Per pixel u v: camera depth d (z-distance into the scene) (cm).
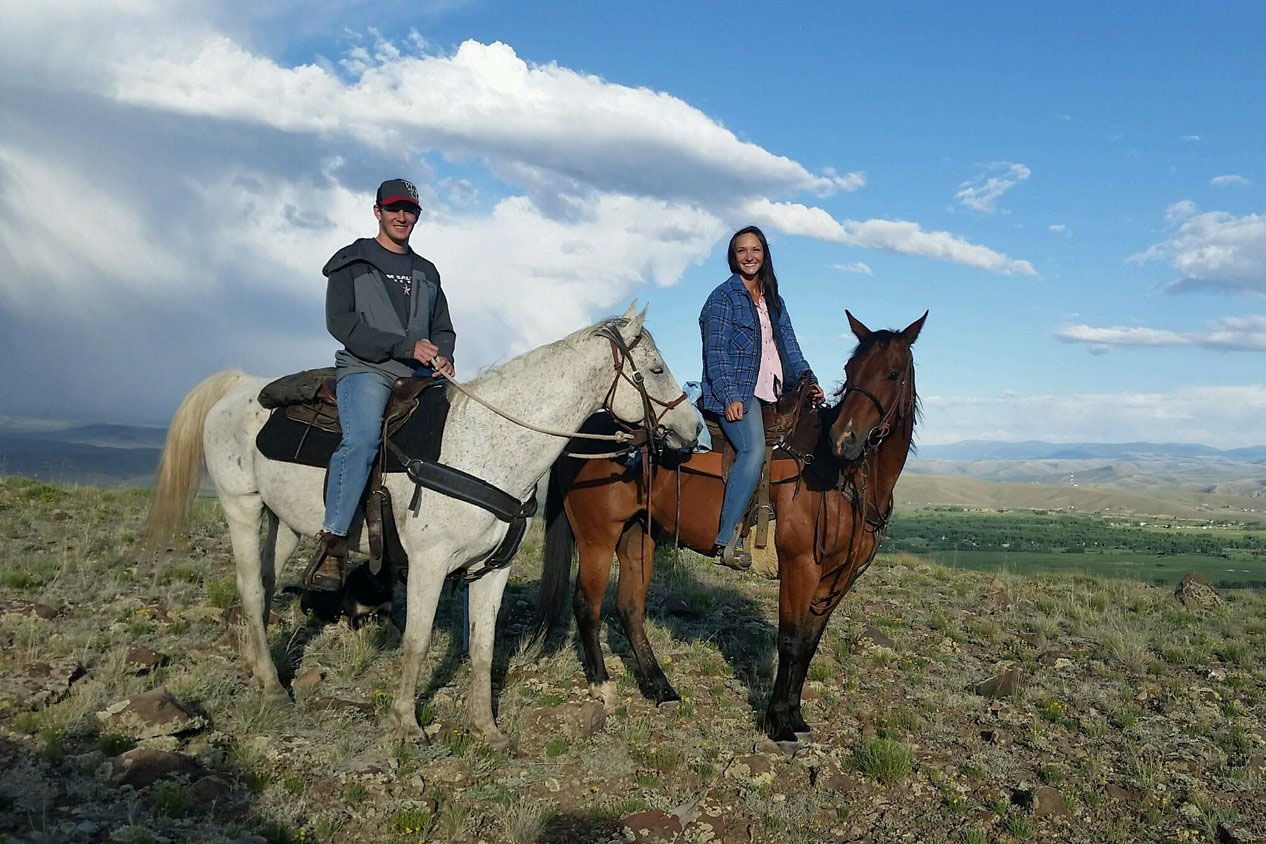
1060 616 918
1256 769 514
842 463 502
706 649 705
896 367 484
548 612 632
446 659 620
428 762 455
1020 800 469
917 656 721
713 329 523
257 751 434
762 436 512
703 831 413
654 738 522
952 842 424
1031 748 541
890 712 589
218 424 541
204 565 800
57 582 690
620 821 415
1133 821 450
